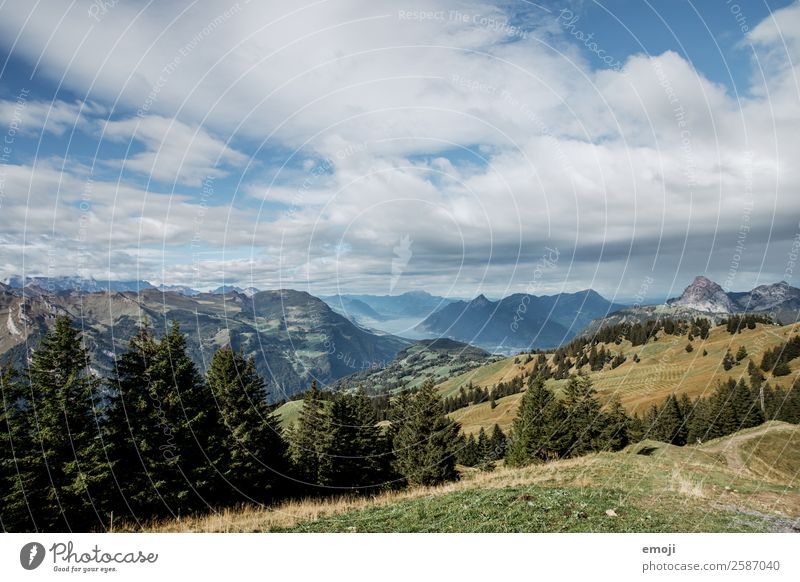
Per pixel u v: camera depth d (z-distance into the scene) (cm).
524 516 1537
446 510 1661
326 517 1666
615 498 1786
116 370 2583
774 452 3409
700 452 3303
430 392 4544
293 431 4531
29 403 2317
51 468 2241
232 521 1664
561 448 5266
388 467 4462
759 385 8288
